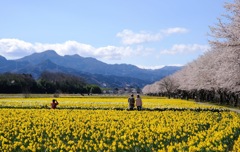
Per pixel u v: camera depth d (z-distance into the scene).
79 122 23.39
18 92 143.62
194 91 95.62
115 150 14.27
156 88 170.62
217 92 72.25
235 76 33.09
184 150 13.90
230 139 17.08
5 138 17.03
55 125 22.75
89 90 191.50
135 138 16.72
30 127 22.25
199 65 74.00
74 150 14.20
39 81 160.62
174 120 25.53
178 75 118.62
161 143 15.39
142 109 38.09
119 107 39.25
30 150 14.48
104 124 23.31
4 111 32.28
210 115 32.00
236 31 30.42
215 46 31.41
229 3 31.08
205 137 17.34
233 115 31.47
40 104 43.44
